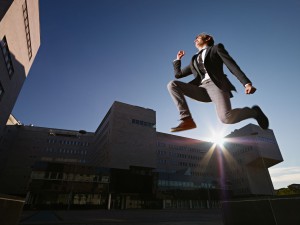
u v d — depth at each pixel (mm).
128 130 53500
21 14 23875
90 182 41156
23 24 25656
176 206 48969
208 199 55625
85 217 22125
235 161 75875
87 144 71188
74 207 37594
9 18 20781
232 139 79688
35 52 35844
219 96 1711
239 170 73188
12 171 60094
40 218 18719
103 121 61750
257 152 66688
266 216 3473
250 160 69125
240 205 3980
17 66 27906
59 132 70188
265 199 3533
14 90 29375
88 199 39625
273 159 67688
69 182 39188
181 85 1840
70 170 40438
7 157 61656
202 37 2168
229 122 1677
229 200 4246
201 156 77938
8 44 22844
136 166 49625
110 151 48312
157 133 72688
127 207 42844
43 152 65250
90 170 42438
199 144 80188
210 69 1757
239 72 1558
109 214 28312
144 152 52781
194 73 2049
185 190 52469
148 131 56812
